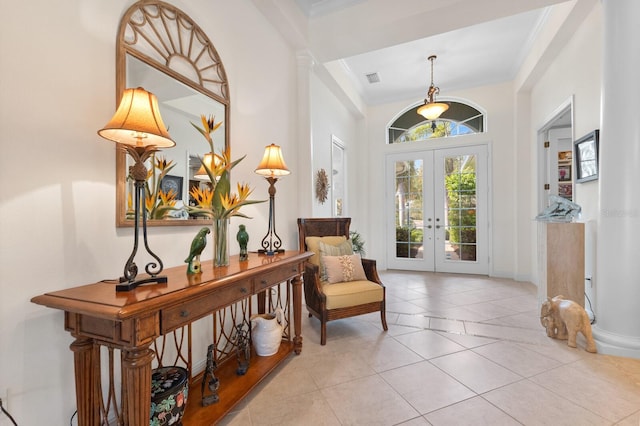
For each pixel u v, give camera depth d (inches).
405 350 91.7
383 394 69.2
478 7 104.3
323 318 97.1
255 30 102.1
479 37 145.2
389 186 223.8
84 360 45.9
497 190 193.8
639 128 84.0
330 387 72.3
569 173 167.6
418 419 60.6
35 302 42.9
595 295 106.3
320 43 125.6
